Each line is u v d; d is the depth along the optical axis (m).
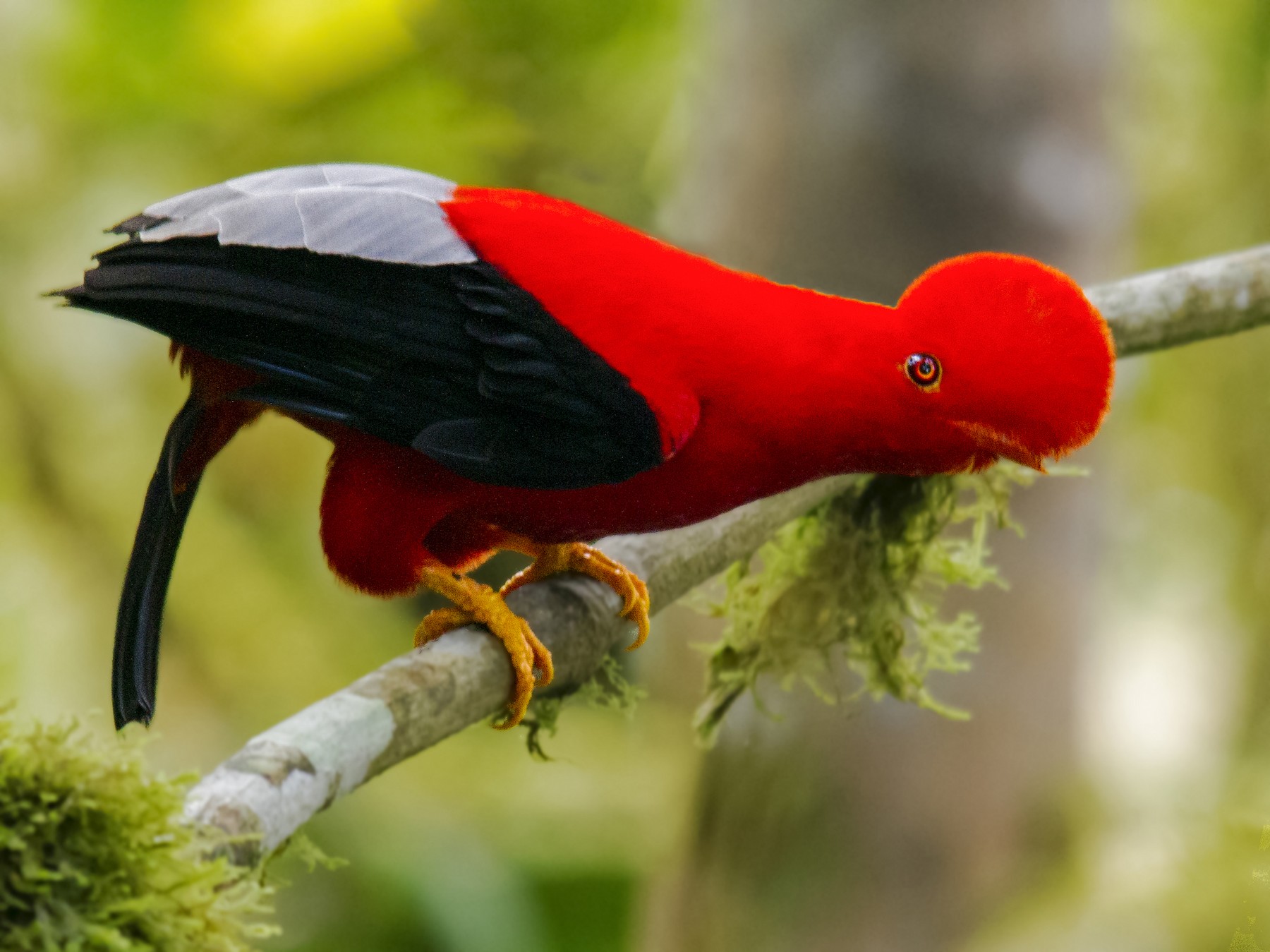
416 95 13.82
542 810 13.88
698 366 5.69
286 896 12.47
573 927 12.95
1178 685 16.34
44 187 14.41
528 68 13.83
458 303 5.70
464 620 5.94
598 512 5.98
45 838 3.56
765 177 10.58
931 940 10.28
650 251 5.90
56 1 14.12
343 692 5.01
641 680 12.02
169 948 3.65
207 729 13.81
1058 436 5.46
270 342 5.64
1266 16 14.34
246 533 15.07
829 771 10.28
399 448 5.86
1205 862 9.14
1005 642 10.48
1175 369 16.02
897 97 10.19
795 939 10.34
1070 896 10.00
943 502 7.45
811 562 7.50
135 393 14.84
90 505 14.42
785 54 10.41
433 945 12.43
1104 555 10.99
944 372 5.55
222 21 13.67
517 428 5.65
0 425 14.35
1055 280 5.53
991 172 10.21
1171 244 15.13
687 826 10.82
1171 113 14.88
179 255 5.58
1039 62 10.18
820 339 5.67
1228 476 16.27
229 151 14.07
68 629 13.95
